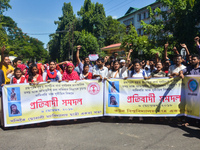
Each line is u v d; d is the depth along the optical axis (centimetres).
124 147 339
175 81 462
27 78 507
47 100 471
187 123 453
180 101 462
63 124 484
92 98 494
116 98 490
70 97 481
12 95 447
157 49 1129
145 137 383
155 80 469
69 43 3419
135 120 503
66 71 528
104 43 3509
